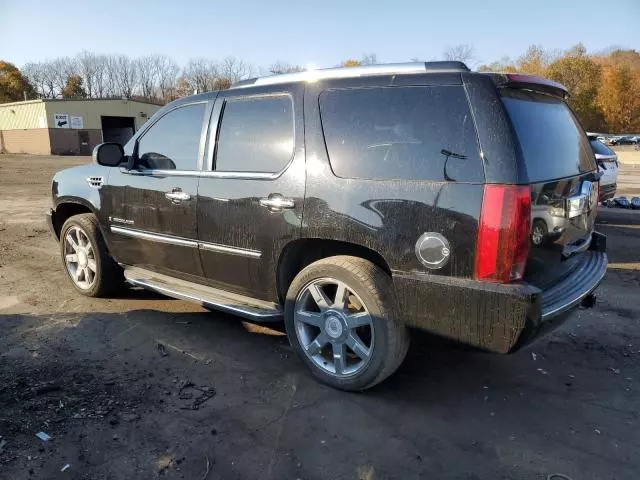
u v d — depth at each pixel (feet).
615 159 35.96
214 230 12.69
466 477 8.66
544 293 10.07
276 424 10.02
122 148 15.23
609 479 8.65
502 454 9.27
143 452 9.08
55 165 95.14
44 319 15.06
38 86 295.07
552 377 12.17
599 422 10.34
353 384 10.94
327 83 11.19
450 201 9.37
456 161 9.46
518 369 12.55
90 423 9.84
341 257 11.00
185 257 13.71
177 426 9.86
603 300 17.47
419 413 10.53
